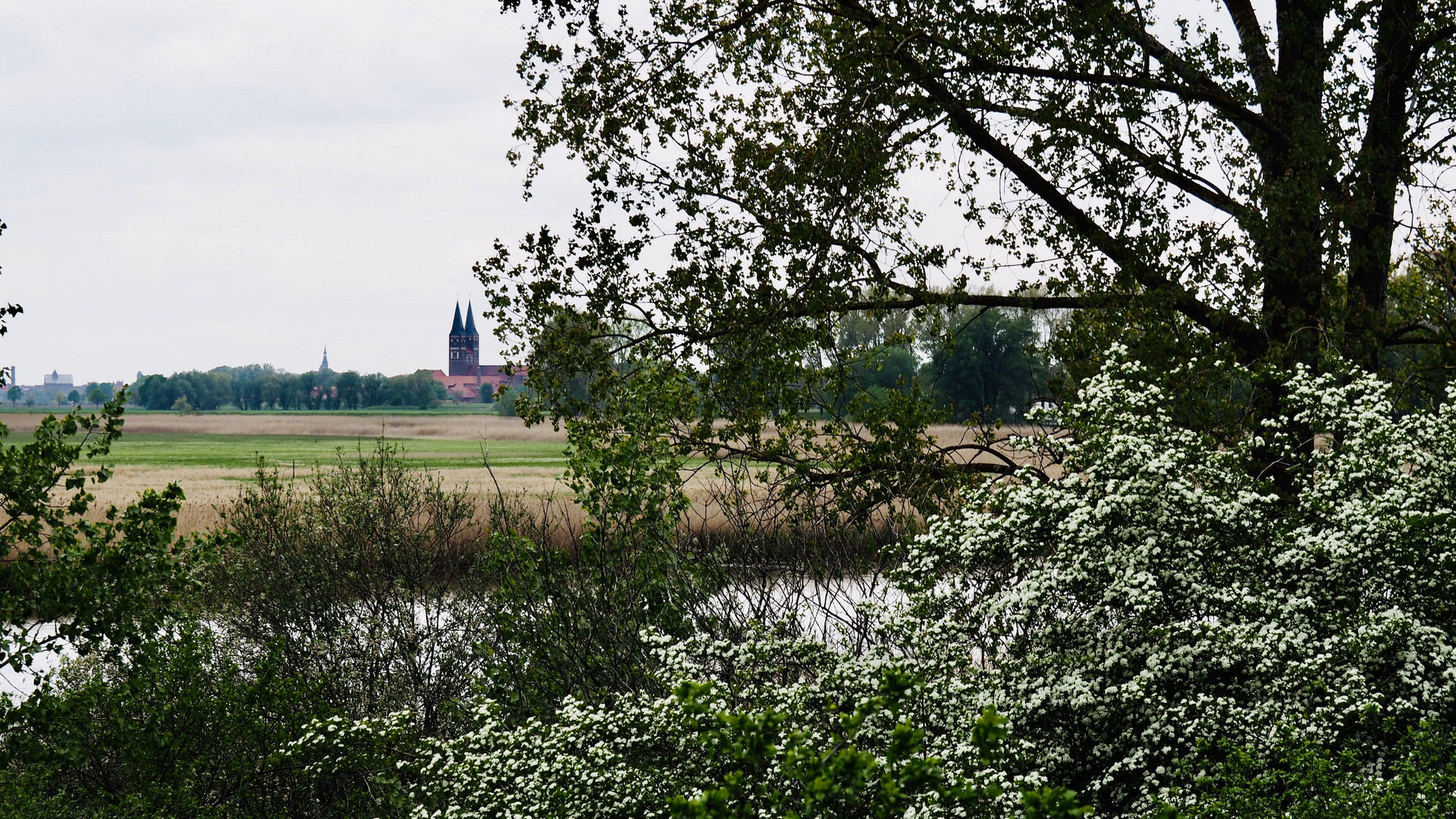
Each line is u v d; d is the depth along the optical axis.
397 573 16.72
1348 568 8.48
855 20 15.73
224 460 71.81
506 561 13.58
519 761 7.41
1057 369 17.47
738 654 8.29
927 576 8.96
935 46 14.70
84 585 11.11
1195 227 14.58
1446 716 7.56
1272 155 15.49
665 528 13.30
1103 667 8.00
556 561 13.13
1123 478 8.83
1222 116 15.20
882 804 4.38
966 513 9.34
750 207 15.12
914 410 15.85
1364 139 15.59
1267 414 13.45
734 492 14.71
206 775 11.77
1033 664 8.18
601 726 7.66
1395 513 8.58
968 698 7.81
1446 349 15.11
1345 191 15.09
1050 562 8.59
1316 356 14.27
